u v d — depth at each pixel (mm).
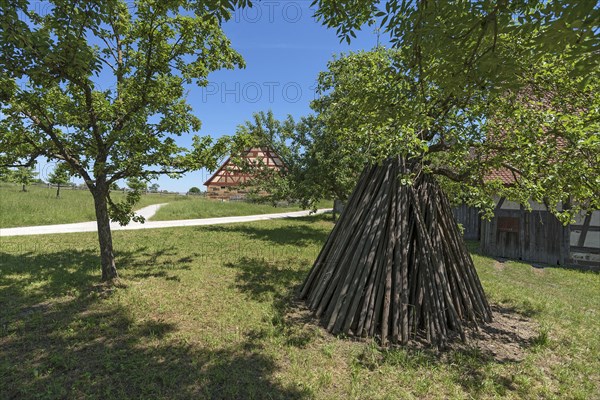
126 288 5941
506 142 4785
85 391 2998
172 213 21797
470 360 3896
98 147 5973
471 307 5164
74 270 6957
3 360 3461
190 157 6555
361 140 5516
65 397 2916
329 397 3084
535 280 8664
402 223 4957
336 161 13031
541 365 3973
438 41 2426
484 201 5230
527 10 2250
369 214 5121
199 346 3943
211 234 13508
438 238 5195
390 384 3336
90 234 12062
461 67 2514
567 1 1844
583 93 4273
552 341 4652
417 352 4031
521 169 4762
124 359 3574
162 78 6289
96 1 3975
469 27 2301
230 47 6781
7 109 5016
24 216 14891
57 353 3629
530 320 5508
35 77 4266
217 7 2807
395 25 2715
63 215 16000
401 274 4730
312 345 4117
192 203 29031
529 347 4441
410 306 4695
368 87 4840
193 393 3045
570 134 3842
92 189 6027
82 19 4090
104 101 5574
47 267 7141
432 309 4617
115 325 4430
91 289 5785
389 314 4578
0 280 6125
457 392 3275
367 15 3229
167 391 3057
